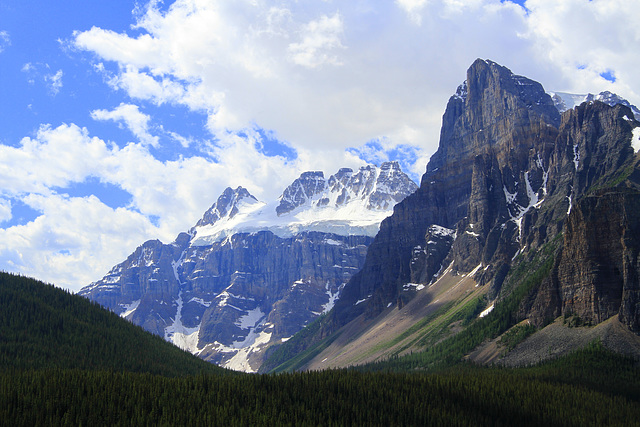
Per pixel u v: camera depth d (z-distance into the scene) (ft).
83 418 595.88
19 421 574.15
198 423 607.78
